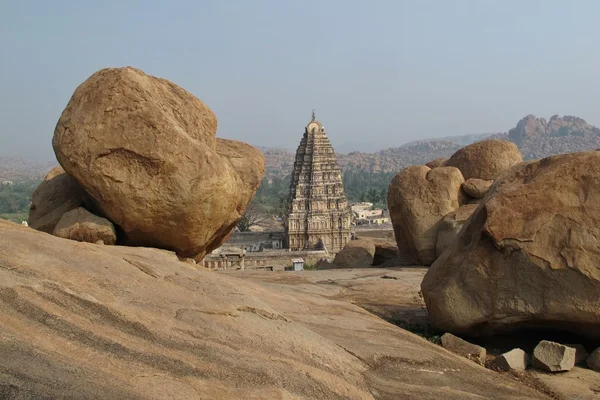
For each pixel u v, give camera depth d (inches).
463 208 754.2
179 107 447.2
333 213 2751.0
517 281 361.4
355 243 938.1
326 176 2792.8
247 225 3627.0
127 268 303.9
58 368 212.5
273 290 436.1
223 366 247.0
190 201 406.0
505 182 397.1
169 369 233.9
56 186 479.2
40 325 234.5
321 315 385.4
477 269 375.6
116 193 401.1
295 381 253.6
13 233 295.4
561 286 348.5
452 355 353.1
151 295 285.9
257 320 296.4
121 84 406.0
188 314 277.6
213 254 1425.9
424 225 766.5
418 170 799.7
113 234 423.8
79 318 247.8
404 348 339.0
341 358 293.1
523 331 387.9
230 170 432.5
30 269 266.4
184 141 404.2
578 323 354.6
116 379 216.2
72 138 399.9
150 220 412.5
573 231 348.5
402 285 600.4
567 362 342.3
